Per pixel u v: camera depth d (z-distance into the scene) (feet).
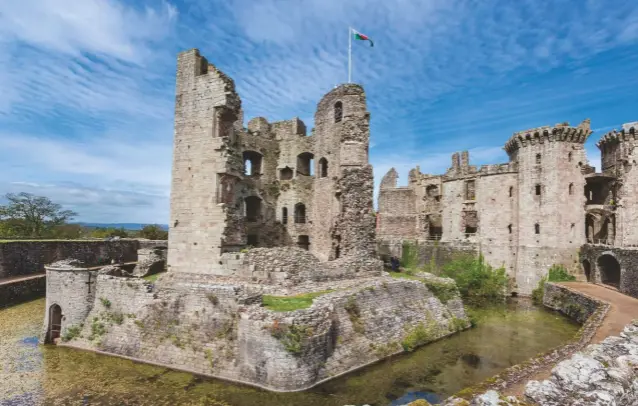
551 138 149.18
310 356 59.21
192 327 66.03
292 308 63.41
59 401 53.26
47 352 71.20
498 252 157.69
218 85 85.87
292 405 52.70
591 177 152.05
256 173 124.47
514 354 75.61
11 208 222.07
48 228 230.27
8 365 65.26
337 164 108.27
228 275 81.61
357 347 69.05
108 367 64.59
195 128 88.02
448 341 83.46
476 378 63.62
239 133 115.55
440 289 95.71
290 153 124.36
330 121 112.68
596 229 161.99
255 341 58.95
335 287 81.35
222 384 58.49
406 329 80.79
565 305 118.52
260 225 120.06
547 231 148.05
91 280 76.33
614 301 102.27
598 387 27.84
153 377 60.80
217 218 83.87
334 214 108.58
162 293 70.49
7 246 124.06
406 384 60.80
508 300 141.28
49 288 77.15
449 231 177.06
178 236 87.71
